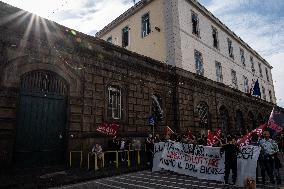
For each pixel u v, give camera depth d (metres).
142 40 21.20
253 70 33.50
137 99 14.79
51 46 11.08
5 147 9.22
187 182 8.40
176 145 10.23
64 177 8.73
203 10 22.92
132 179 8.91
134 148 13.94
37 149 10.38
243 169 8.11
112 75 13.53
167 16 19.23
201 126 19.53
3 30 9.62
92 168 10.67
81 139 11.59
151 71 15.97
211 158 9.16
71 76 11.71
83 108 11.92
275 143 8.10
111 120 13.11
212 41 23.97
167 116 16.61
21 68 10.00
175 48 18.22
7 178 8.47
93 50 12.66
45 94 10.91
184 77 18.03
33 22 10.54
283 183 8.02
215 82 22.11
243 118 27.12
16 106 9.70
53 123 11.05
